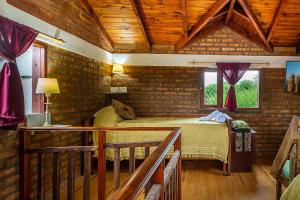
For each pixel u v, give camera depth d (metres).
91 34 5.25
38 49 3.61
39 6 3.37
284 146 3.28
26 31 2.87
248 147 5.25
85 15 4.90
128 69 6.73
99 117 5.26
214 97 6.79
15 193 3.08
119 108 5.79
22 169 3.13
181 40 6.39
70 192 3.28
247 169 5.27
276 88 6.70
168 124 5.28
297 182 2.66
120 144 3.38
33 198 3.45
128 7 5.07
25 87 3.47
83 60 4.92
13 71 2.69
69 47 4.31
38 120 3.49
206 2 5.03
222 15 6.25
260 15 5.44
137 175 1.23
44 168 3.68
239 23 6.49
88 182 3.27
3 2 2.71
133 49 6.70
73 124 4.57
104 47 6.11
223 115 5.43
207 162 5.97
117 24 5.71
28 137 3.20
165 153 1.74
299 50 6.48
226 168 5.23
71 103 4.48
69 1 4.21
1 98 2.63
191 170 5.41
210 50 6.68
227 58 6.68
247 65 6.60
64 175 4.24
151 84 6.73
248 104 6.79
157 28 5.96
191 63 6.70
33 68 3.62
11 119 2.66
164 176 1.88
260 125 6.71
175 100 6.73
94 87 5.54
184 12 5.09
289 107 6.68
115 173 3.38
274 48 6.61
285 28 5.79
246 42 6.66
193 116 6.55
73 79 4.53
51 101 3.84
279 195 3.61
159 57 6.71
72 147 3.26
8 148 2.95
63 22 4.04
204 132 5.23
